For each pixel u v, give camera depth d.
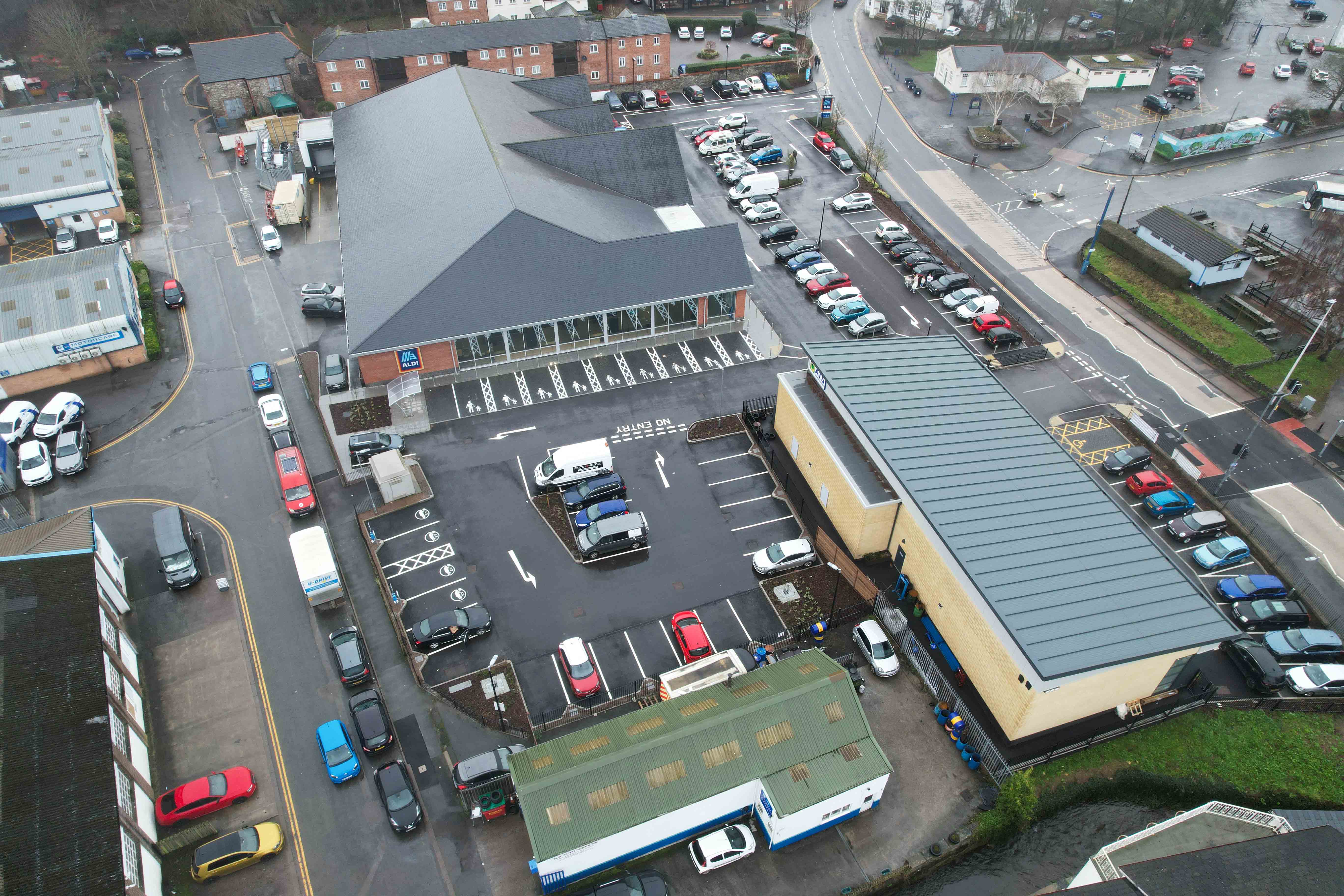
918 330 67.44
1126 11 117.69
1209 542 50.31
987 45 111.88
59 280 61.91
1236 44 118.06
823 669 38.88
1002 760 37.84
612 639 44.78
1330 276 64.31
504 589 47.28
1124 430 58.84
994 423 47.59
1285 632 44.84
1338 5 130.88
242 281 72.25
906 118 100.00
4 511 51.72
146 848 35.16
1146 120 99.25
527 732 40.47
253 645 44.69
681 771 34.88
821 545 49.25
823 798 34.59
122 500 52.72
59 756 34.19
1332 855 30.69
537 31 99.19
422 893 35.12
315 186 86.00
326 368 60.94
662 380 61.72
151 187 85.31
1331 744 41.00
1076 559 39.62
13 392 60.34
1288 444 57.66
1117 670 37.38
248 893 35.09
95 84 101.06
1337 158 91.44
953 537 40.19
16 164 76.44
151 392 61.00
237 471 54.78
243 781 37.91
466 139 71.50
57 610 39.72
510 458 55.22
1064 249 78.00
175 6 113.62
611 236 64.38
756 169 86.50
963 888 36.22
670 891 34.94
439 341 59.00
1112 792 38.97
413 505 52.09
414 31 96.56
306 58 99.12
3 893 29.61
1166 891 29.22
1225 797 38.94
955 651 42.00
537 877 35.47
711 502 52.44
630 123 98.56
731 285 64.25
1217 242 71.50
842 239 78.69
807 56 106.44
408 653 43.78
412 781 38.72
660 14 124.00
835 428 49.22
